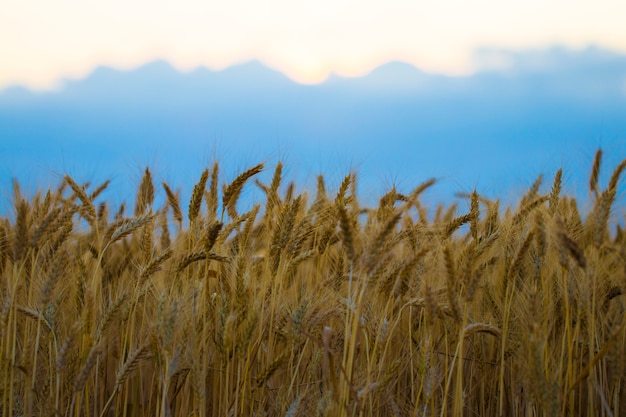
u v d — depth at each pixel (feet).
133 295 7.14
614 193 6.96
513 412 7.38
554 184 7.71
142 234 7.65
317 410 6.65
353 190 7.80
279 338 7.34
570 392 6.91
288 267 7.43
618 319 7.20
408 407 7.38
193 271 7.37
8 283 6.86
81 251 7.56
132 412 7.37
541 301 6.98
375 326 7.19
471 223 7.42
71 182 7.59
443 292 7.24
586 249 7.22
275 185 7.52
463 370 7.64
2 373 6.79
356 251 6.93
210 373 7.38
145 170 7.95
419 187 7.97
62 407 6.99
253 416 7.09
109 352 7.38
